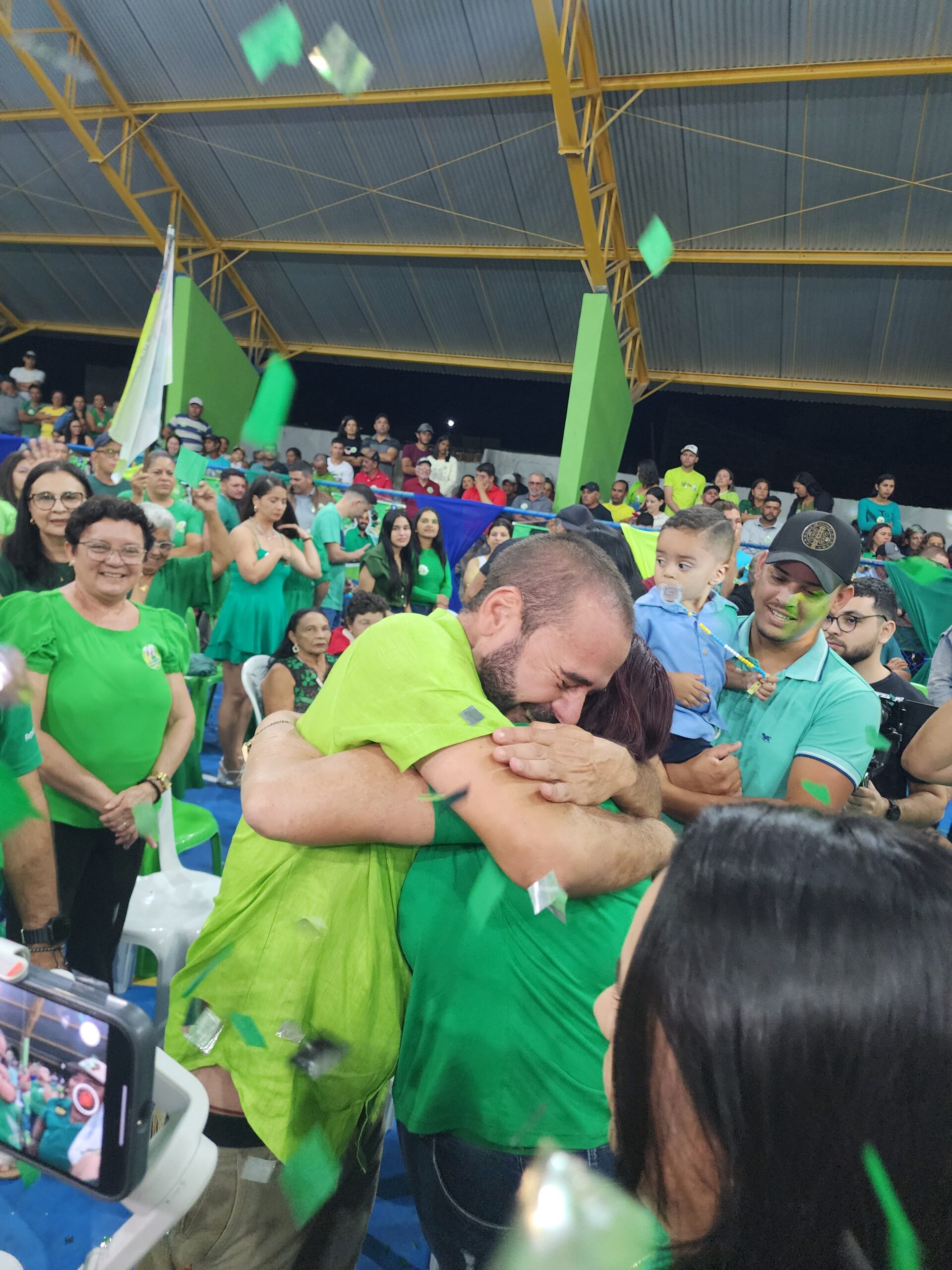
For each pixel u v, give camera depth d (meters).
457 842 0.95
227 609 4.19
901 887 0.38
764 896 0.38
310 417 14.64
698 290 11.00
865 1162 0.35
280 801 0.91
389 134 10.48
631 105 9.26
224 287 13.41
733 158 9.43
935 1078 0.35
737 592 3.91
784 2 7.99
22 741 1.71
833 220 9.65
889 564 5.86
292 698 3.38
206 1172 0.67
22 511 2.40
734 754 1.63
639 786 1.01
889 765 1.92
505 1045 0.94
